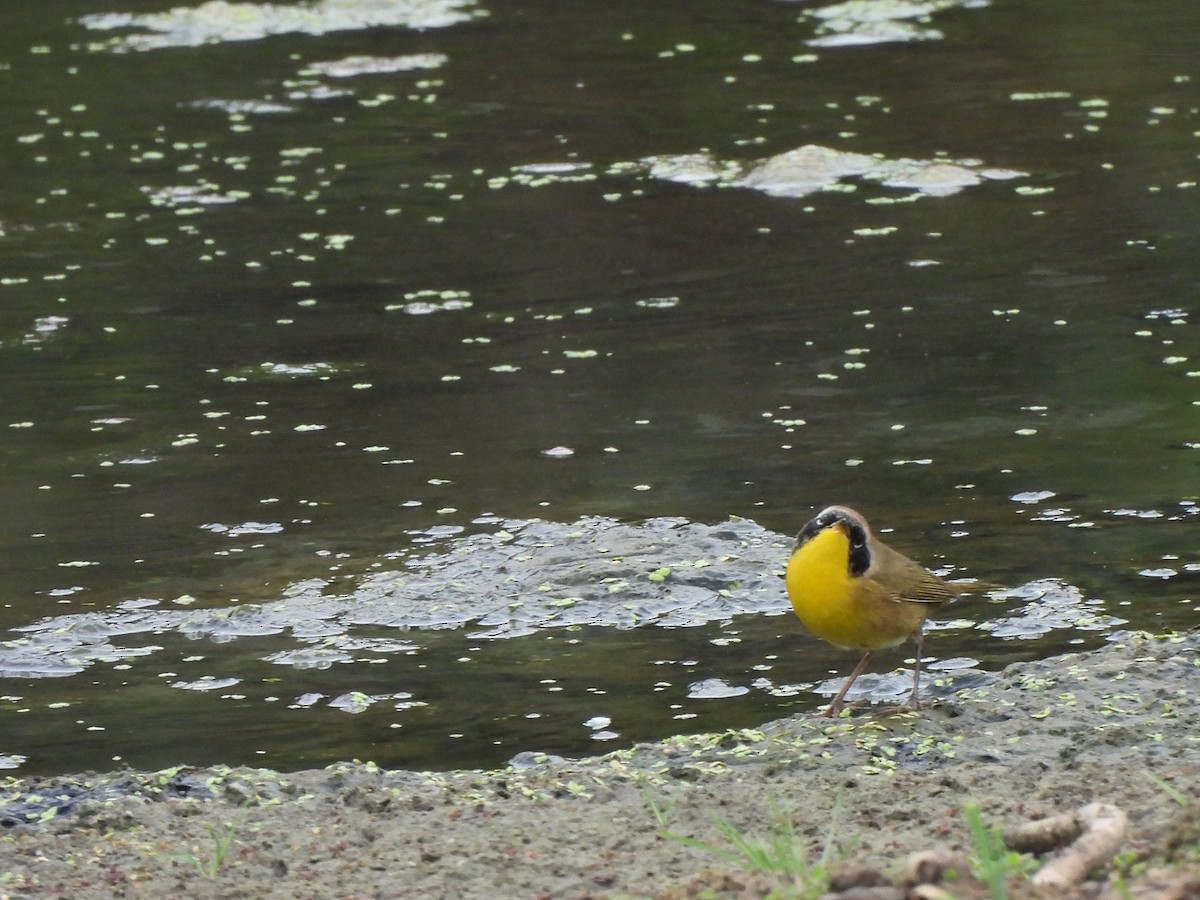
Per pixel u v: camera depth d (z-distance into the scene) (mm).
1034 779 8148
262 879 7496
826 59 28109
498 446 14141
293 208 21438
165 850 7875
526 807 8195
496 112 25750
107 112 26375
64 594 11680
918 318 16875
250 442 14422
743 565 11734
